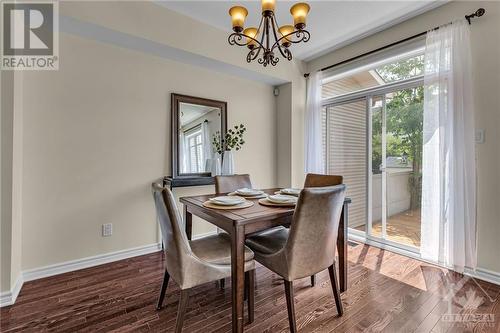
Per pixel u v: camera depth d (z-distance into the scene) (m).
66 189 2.27
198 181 2.83
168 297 1.87
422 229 2.44
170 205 1.32
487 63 2.11
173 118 2.84
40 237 2.15
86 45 2.34
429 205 2.39
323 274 2.27
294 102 3.68
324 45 3.29
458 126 2.18
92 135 2.38
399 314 1.67
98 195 2.43
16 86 1.86
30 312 1.67
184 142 2.93
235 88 3.41
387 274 2.25
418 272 2.28
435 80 2.34
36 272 2.13
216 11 2.58
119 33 2.28
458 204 2.18
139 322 1.58
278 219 1.57
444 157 2.26
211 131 3.15
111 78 2.48
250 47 1.92
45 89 2.16
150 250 2.75
